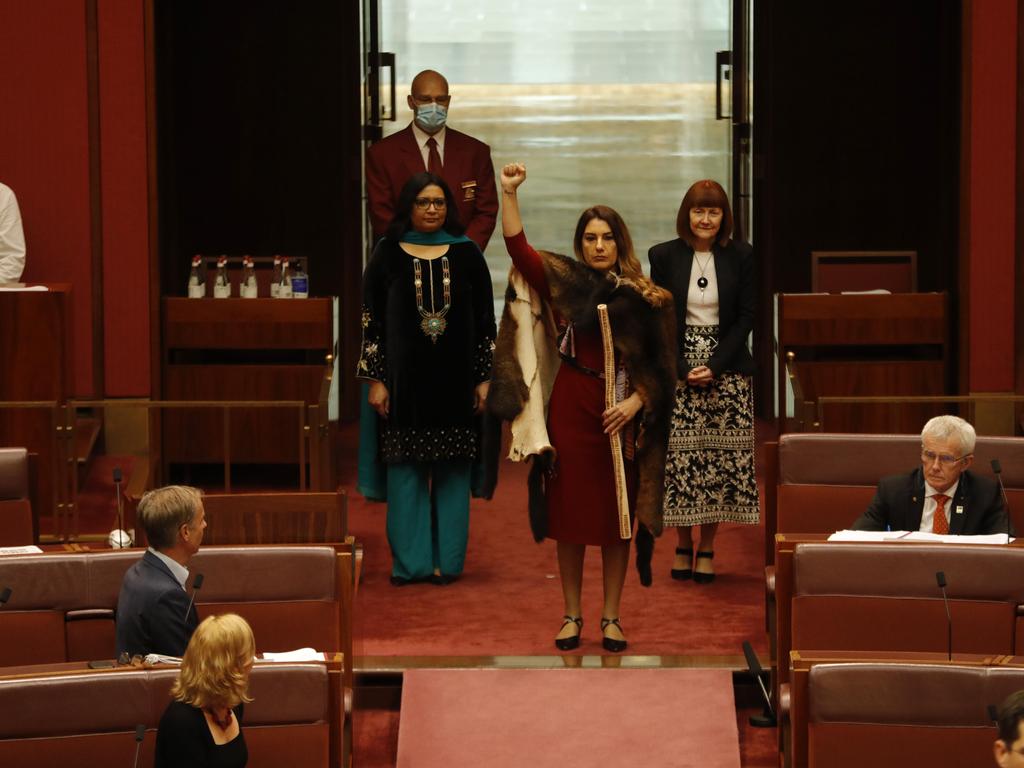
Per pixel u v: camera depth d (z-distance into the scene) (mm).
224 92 28375
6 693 12219
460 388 20328
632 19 33406
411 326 20219
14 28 24469
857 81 28703
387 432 20328
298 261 25172
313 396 24484
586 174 33469
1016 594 14383
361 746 16656
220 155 28469
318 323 24312
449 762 15906
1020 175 24484
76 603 14984
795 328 24938
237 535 16188
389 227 20469
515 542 22625
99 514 22516
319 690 12719
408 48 33281
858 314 24938
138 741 11430
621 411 17344
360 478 21109
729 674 17141
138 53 24578
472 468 20891
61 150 24656
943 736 12453
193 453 24422
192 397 24531
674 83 33469
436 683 17078
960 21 24469
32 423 22469
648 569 17969
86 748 12336
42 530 22047
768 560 18188
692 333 20219
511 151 33438
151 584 13508
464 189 22750
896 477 16641
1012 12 24281
